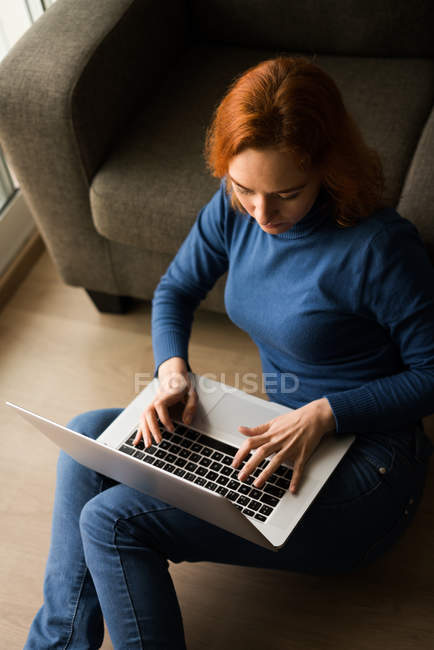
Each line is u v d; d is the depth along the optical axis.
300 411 1.08
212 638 1.28
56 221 1.70
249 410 1.18
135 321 1.92
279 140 0.84
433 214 1.34
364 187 0.96
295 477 1.05
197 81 1.76
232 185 0.97
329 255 1.01
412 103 1.59
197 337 1.84
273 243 1.06
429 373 1.06
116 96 1.60
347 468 1.08
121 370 1.80
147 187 1.52
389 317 1.03
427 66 1.69
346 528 1.08
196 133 1.61
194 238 1.26
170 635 1.03
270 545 0.97
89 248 1.74
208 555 1.11
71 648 1.12
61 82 1.45
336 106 0.89
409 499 1.14
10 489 1.56
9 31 1.96
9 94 1.47
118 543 1.06
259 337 1.19
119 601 1.04
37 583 1.39
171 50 1.82
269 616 1.29
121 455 0.91
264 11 1.77
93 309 1.97
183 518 1.07
